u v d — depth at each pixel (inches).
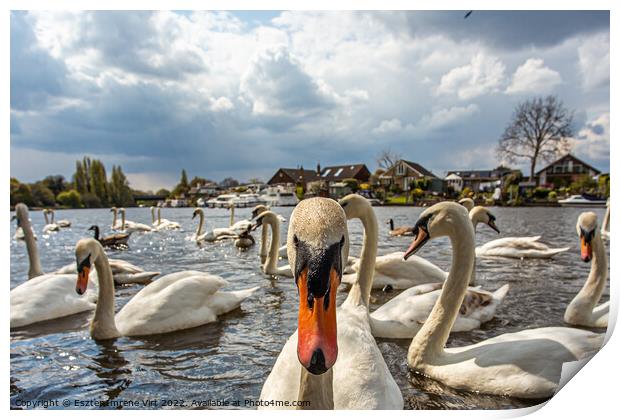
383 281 329.1
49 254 532.1
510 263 430.3
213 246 642.2
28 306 261.4
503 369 160.1
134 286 366.9
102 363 200.5
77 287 221.9
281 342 223.8
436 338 177.5
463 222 179.8
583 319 233.8
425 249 547.5
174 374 188.2
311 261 77.4
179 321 244.7
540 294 305.4
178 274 276.5
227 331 241.6
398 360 194.5
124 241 644.7
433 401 160.2
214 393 171.5
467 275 177.2
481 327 237.0
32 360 204.1
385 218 882.8
